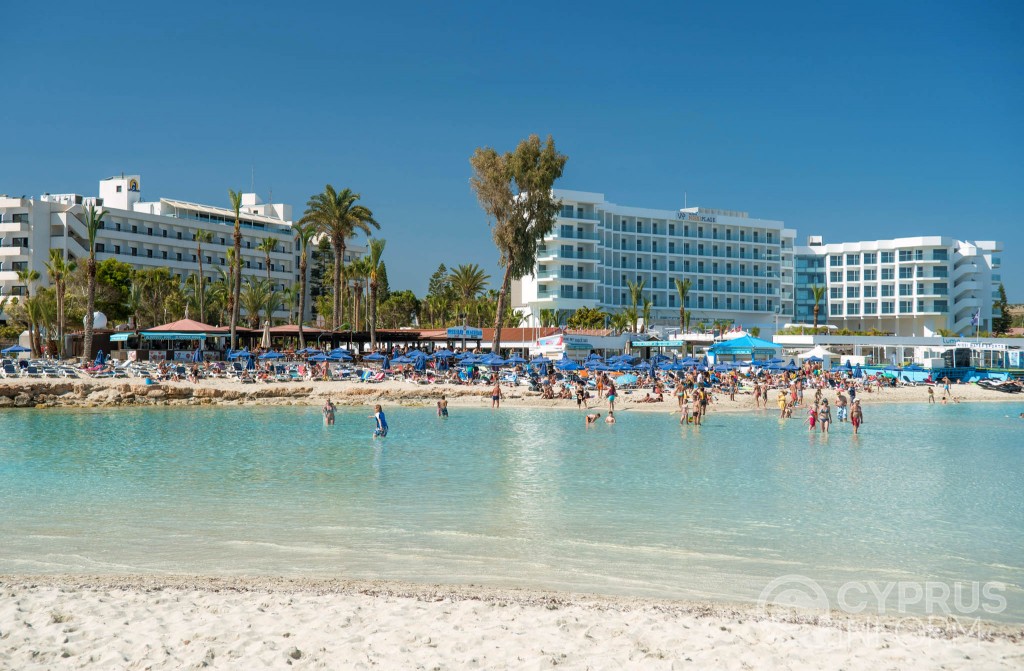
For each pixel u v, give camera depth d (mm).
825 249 142250
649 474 21500
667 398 49125
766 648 8391
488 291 126000
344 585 10859
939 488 19484
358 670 7605
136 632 8594
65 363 54000
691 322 121188
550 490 18891
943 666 7957
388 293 130250
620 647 8328
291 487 19141
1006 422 38875
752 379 61719
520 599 10180
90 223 57250
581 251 112938
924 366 71250
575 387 49250
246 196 138750
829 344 89312
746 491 18906
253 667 7641
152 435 30422
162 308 91250
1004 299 154750
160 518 15547
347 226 72688
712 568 12164
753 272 133125
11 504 16891
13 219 98875
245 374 49750
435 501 17438
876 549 13398
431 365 58281
